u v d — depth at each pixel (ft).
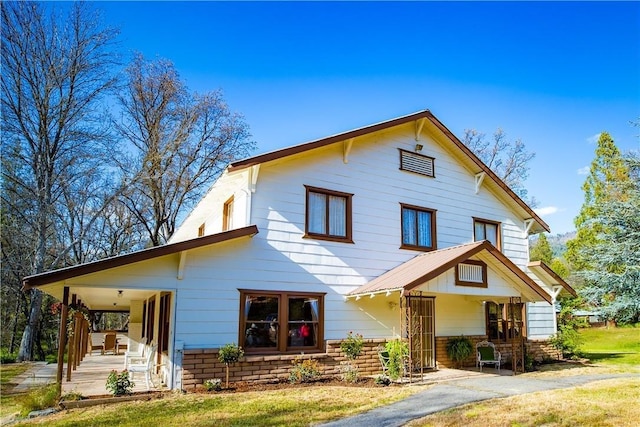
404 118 47.78
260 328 37.32
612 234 65.36
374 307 43.06
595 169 103.04
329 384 36.22
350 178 44.37
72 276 29.99
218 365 34.63
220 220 47.73
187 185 94.02
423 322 45.80
